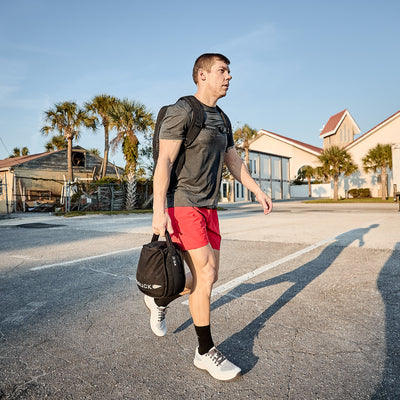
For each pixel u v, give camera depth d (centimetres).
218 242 203
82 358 203
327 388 168
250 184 224
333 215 1350
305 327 241
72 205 1938
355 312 267
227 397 163
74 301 309
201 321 184
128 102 1952
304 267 421
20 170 2473
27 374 186
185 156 183
